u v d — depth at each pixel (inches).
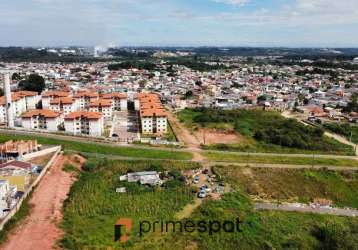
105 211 5073.8
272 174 6860.2
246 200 5728.3
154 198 5556.1
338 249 4443.9
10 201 4773.6
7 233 4249.5
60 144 7824.8
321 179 6806.1
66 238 4269.2
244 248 4367.6
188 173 6727.4
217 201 5536.4
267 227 4881.9
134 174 6348.4
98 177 6318.9
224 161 7416.3
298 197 6186.0
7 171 5757.9
